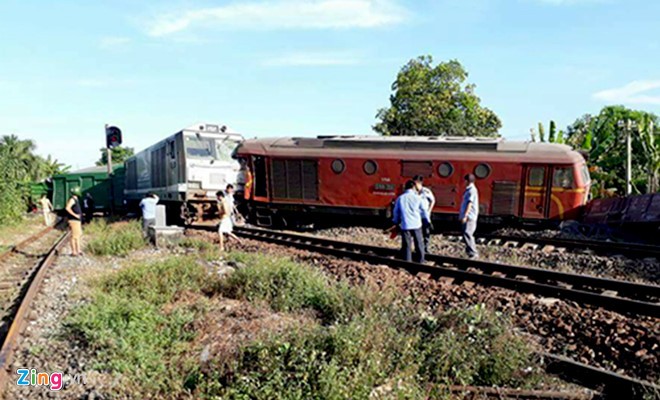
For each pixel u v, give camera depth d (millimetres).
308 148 20484
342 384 4559
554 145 17656
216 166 20688
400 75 41000
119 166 34906
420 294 8586
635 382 4871
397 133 39750
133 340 6066
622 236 16719
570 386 5148
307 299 7965
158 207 16359
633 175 28266
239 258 11727
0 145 30781
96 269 11539
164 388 5023
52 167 57562
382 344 5504
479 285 9453
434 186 18438
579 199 17016
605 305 7945
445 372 5191
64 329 6762
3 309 8344
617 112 31750
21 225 27344
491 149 18000
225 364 5273
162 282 8852
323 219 20938
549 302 8195
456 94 39562
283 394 4562
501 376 5215
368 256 11945
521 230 17609
